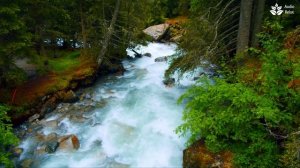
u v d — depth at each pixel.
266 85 8.34
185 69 14.10
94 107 14.81
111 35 19.59
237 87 8.52
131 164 10.24
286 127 7.70
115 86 17.77
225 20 13.97
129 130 12.35
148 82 18.20
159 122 12.78
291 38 9.36
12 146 11.46
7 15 12.26
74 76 17.08
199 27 13.64
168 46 27.81
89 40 20.11
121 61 22.98
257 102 7.81
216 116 8.42
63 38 21.59
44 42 20.95
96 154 10.95
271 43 8.86
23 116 13.29
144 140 11.52
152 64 22.28
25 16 15.20
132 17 20.11
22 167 10.35
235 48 13.65
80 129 12.73
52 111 14.44
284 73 8.61
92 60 19.39
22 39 13.22
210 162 8.33
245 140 7.98
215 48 13.35
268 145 7.70
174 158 10.35
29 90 14.76
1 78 13.78
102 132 12.39
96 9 19.44
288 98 8.16
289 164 7.02
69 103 15.28
